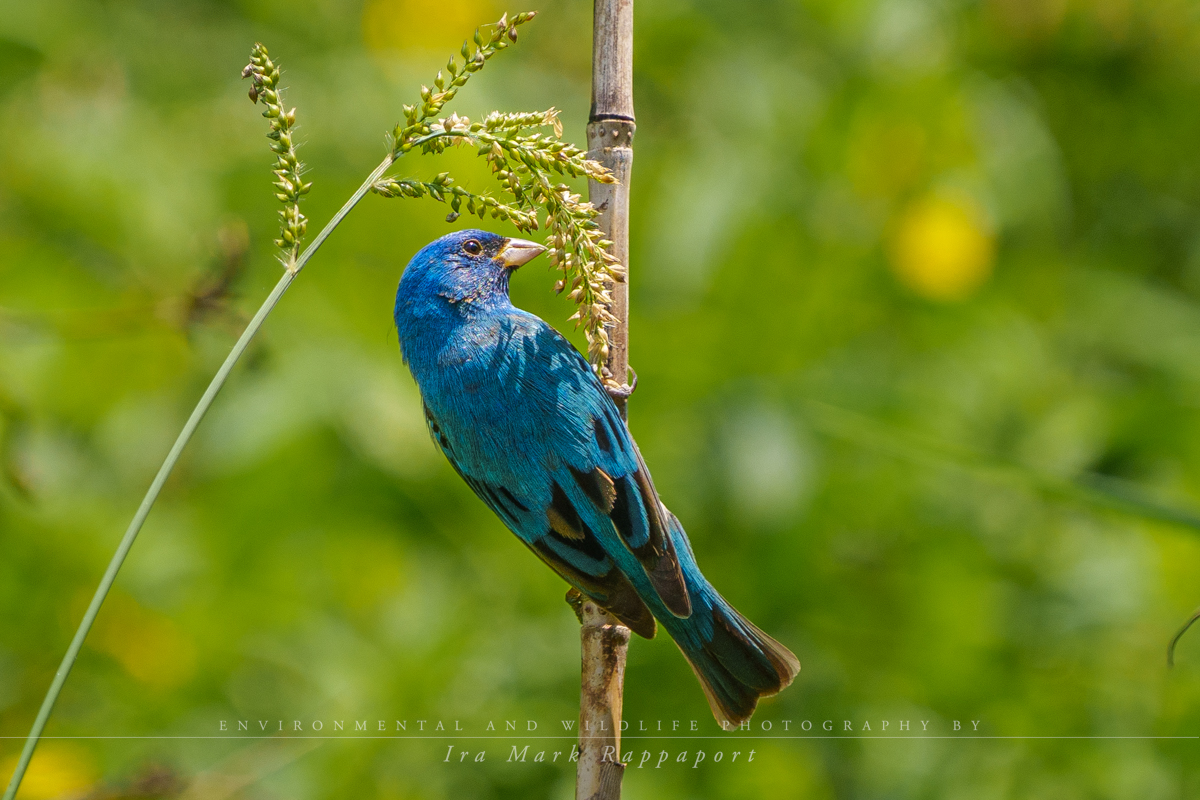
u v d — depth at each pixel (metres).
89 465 10.16
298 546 9.85
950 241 10.61
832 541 9.77
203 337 10.28
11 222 10.57
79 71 11.62
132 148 11.07
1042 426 10.23
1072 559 9.66
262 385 9.98
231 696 9.30
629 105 6.02
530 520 6.55
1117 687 9.10
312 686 9.23
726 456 9.60
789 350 10.31
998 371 10.62
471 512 10.07
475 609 9.62
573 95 12.08
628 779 8.84
